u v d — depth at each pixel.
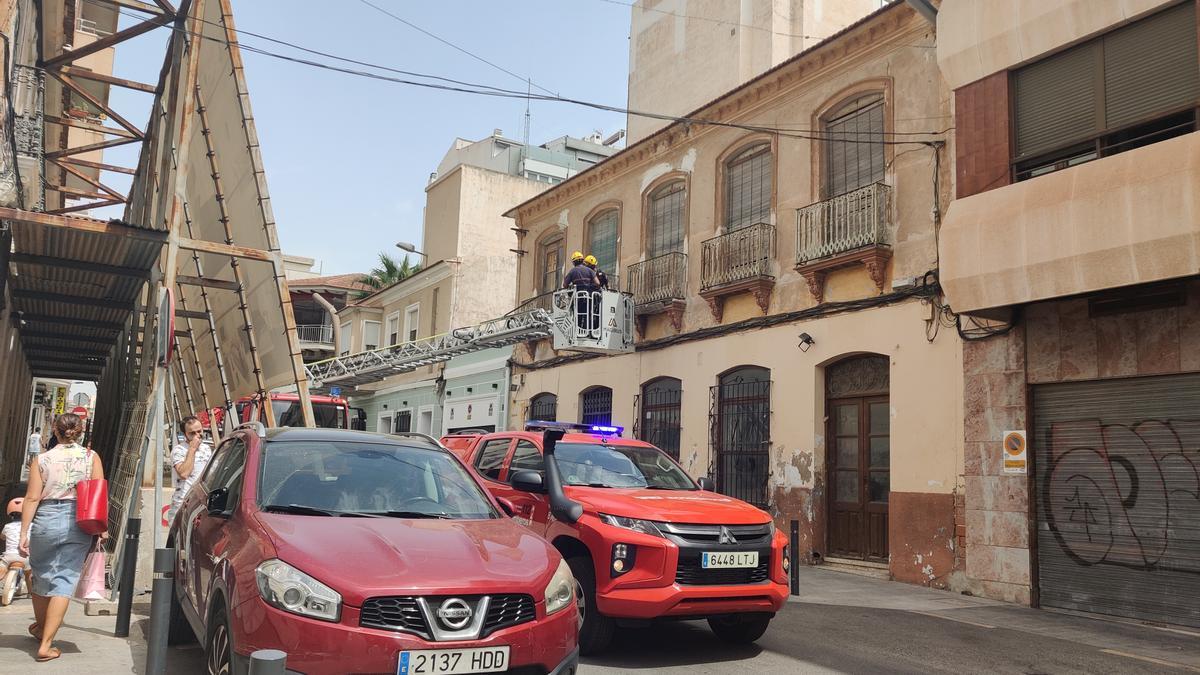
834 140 14.62
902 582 12.23
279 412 19.52
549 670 4.58
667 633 8.00
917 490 12.20
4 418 13.07
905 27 13.34
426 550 4.70
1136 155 9.06
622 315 18.56
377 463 5.91
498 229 32.44
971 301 10.52
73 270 11.05
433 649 4.23
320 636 4.15
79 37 19.88
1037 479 10.77
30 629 6.52
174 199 9.49
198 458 10.11
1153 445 9.66
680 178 18.41
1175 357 9.46
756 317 15.75
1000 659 7.43
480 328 21.95
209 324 13.14
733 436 16.09
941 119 12.61
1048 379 10.66
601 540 6.76
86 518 6.09
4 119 8.30
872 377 13.60
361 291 42.97
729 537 6.93
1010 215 10.13
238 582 4.48
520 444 8.75
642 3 27.66
